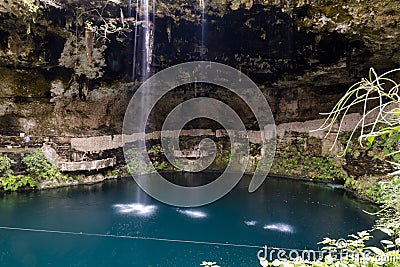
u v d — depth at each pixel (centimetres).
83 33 698
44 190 768
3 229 539
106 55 833
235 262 424
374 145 724
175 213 662
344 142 835
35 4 552
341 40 632
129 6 605
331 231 540
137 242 500
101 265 421
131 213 653
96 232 541
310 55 739
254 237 521
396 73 737
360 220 586
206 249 473
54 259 438
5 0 522
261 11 598
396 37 548
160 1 587
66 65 820
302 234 532
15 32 661
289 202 732
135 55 848
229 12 617
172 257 444
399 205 161
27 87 830
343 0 453
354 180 760
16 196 715
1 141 794
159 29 705
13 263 423
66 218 607
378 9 452
